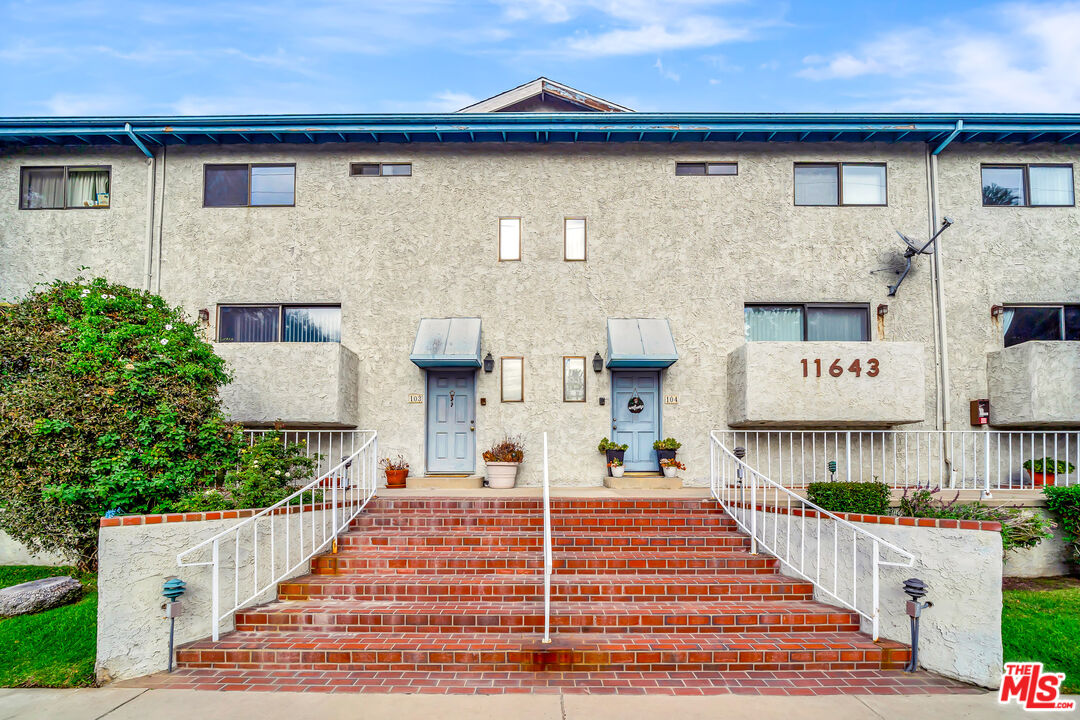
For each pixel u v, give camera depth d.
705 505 8.73
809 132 11.30
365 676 5.36
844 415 10.26
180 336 8.35
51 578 7.46
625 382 11.51
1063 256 11.46
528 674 5.38
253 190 11.84
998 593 5.23
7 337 7.70
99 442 7.28
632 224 11.67
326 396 10.50
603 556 7.40
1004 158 11.67
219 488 8.02
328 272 11.62
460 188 11.78
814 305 11.56
